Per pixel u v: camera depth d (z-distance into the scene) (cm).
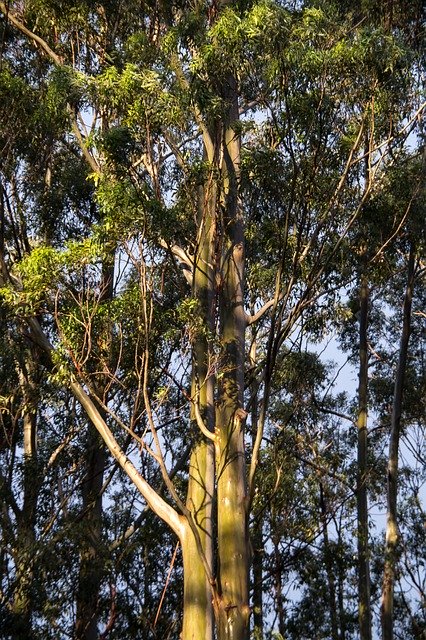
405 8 1723
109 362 1479
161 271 1512
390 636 1973
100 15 1727
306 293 1401
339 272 1667
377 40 1360
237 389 1459
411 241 1783
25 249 1822
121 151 1364
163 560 1797
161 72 1390
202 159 1495
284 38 1334
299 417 2239
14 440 1989
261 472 1962
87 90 1479
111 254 1400
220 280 1502
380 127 1464
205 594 1333
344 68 1373
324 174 1462
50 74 1575
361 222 1568
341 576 2078
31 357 1814
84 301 1439
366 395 2217
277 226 1523
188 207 1455
